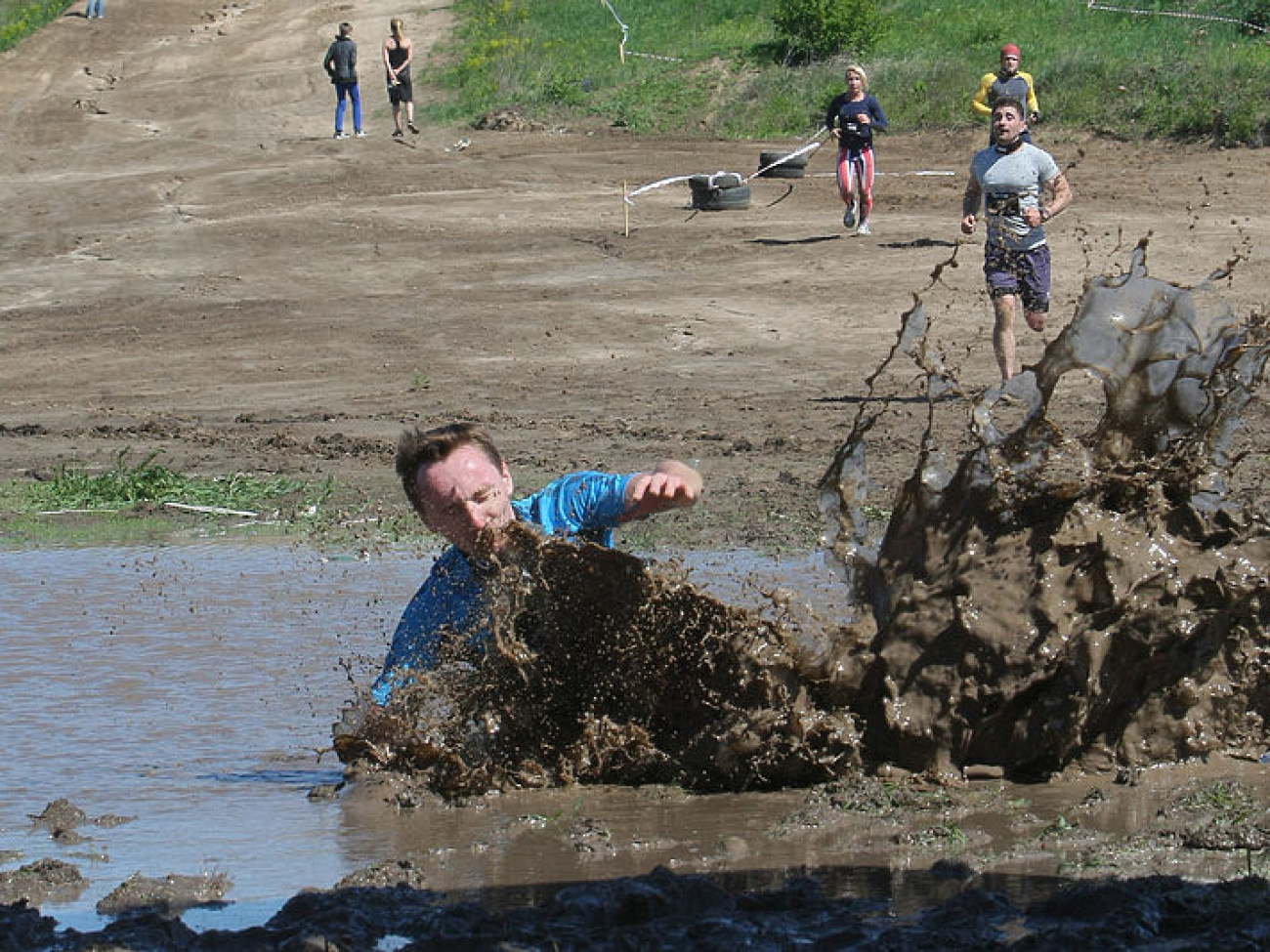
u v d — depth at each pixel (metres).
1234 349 15.99
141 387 51.19
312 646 22.41
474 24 115.94
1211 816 13.95
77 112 102.06
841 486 16.64
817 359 49.00
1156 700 15.69
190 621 24.17
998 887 12.41
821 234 64.75
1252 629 15.84
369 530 31.89
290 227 70.50
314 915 12.04
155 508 34.91
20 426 45.78
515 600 15.83
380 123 98.38
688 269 60.81
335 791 15.91
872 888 12.49
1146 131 79.19
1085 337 16.08
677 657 16.06
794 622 16.05
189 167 86.25
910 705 15.58
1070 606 15.45
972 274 57.03
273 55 115.00
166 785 16.30
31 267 67.25
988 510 15.95
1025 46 94.94
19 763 17.19
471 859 13.66
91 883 13.38
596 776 16.16
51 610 25.17
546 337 53.72
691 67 100.75
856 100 63.50
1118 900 11.52
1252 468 31.48
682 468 15.72
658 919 11.77
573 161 83.00
